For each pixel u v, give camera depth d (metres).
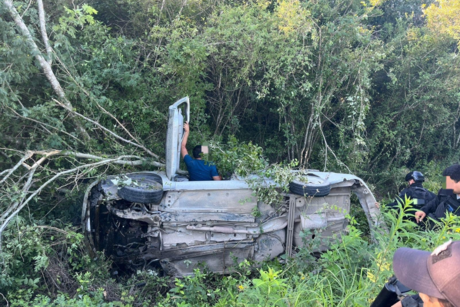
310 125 7.43
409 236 3.33
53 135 4.62
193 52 5.70
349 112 7.38
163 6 6.44
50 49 4.84
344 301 2.69
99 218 4.54
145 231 4.46
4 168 4.76
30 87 5.01
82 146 5.30
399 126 8.59
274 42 6.34
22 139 4.88
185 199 4.28
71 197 4.89
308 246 4.12
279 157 7.96
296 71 6.88
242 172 4.43
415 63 8.55
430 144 9.23
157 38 6.38
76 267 4.02
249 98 7.70
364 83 6.82
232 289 3.75
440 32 8.48
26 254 3.76
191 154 6.24
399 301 1.67
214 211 4.30
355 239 3.45
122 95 5.82
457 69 8.23
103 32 5.53
